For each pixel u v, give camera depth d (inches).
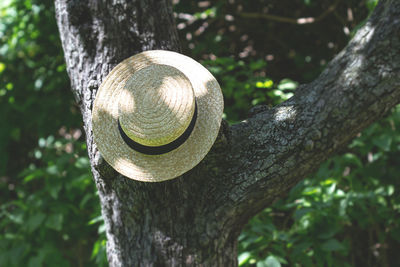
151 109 63.1
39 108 165.8
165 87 63.6
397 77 65.7
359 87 67.3
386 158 128.4
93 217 131.9
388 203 132.1
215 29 159.5
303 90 73.5
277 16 161.9
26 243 147.0
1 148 171.8
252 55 159.9
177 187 71.4
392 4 67.6
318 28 156.8
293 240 111.3
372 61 66.8
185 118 61.9
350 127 68.7
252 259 107.0
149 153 64.6
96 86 71.8
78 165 130.9
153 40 73.7
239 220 75.4
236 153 72.2
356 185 126.2
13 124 171.9
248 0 160.2
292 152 69.9
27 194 164.2
